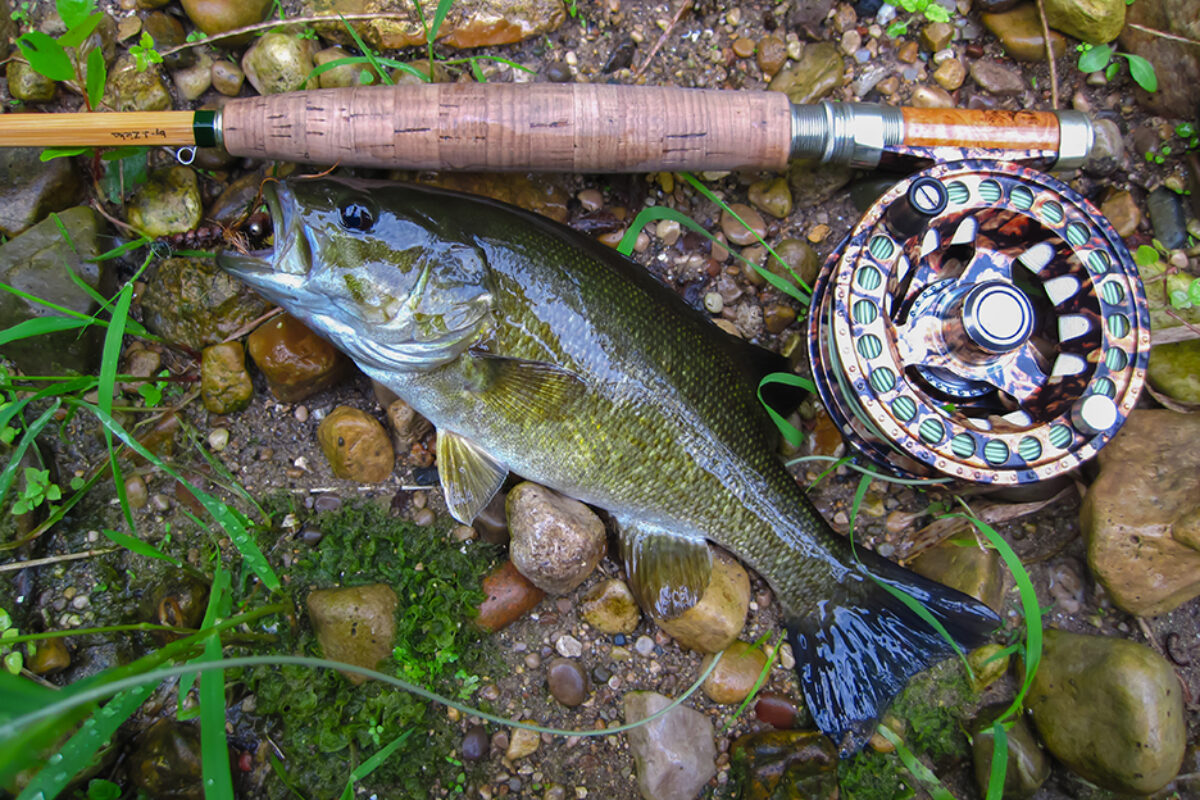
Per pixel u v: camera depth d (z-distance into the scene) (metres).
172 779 0.37
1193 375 0.39
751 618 0.41
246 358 0.39
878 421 0.36
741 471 0.38
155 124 0.35
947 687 0.41
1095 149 0.40
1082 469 0.40
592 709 0.40
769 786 0.39
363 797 0.38
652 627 0.40
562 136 0.36
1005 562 0.40
